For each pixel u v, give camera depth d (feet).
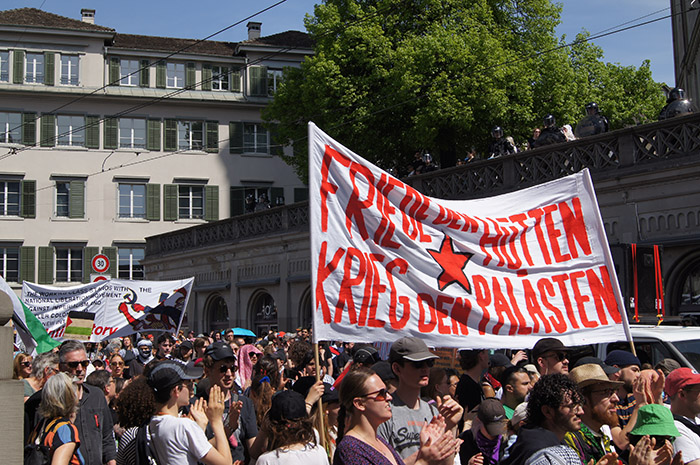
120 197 158.40
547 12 105.40
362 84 102.42
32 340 29.60
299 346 34.50
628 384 25.43
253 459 20.80
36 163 155.02
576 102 104.68
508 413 22.98
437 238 26.30
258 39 168.55
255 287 102.47
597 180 58.03
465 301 26.14
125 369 48.47
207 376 25.14
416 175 73.41
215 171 161.68
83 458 23.20
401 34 103.09
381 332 24.94
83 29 156.66
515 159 63.67
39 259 153.69
